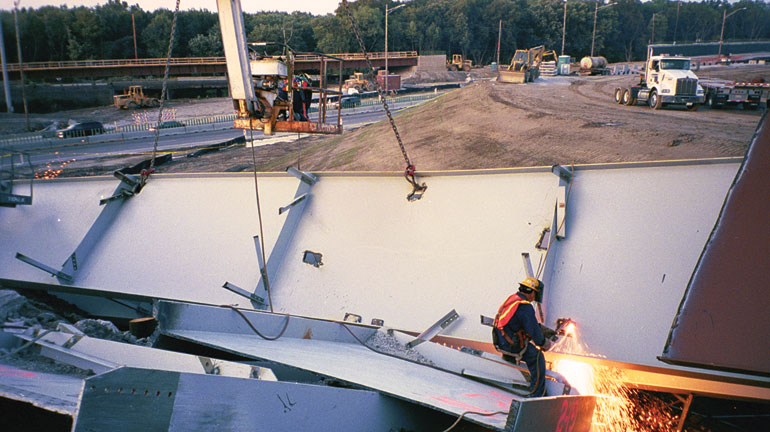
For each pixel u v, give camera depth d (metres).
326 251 9.77
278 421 3.75
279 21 131.75
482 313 7.81
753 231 3.91
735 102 28.88
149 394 3.28
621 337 6.65
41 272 11.19
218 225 10.91
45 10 97.19
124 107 79.81
